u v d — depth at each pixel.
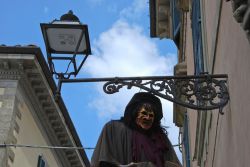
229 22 5.52
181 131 17.94
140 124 5.30
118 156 5.09
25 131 18.47
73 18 6.65
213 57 7.02
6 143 16.61
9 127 16.92
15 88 17.67
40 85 18.67
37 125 20.08
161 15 16.88
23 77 18.09
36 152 19.66
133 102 5.41
